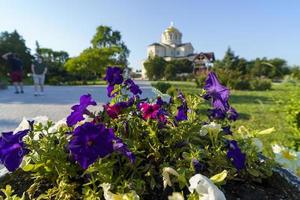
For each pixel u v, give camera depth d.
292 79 3.73
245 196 1.28
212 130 1.37
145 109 1.39
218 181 1.10
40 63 13.65
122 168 1.21
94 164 1.16
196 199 1.03
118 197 1.05
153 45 79.12
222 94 1.47
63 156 1.21
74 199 1.18
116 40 55.44
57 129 1.41
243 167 1.32
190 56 77.38
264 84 22.09
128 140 1.28
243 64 41.59
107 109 1.39
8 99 11.28
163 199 1.18
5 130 5.65
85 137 1.10
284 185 1.43
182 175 1.11
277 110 3.96
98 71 40.06
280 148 1.85
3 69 28.56
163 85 13.11
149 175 1.21
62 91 16.88
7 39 46.75
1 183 1.37
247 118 7.16
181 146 1.34
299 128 3.48
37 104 9.61
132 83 1.56
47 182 1.31
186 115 1.50
